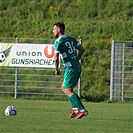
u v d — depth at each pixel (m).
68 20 72.38
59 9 75.69
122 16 73.06
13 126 29.52
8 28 71.44
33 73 59.31
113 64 55.59
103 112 41.28
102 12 74.19
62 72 59.00
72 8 75.81
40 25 71.06
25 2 78.38
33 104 47.97
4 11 76.25
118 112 41.62
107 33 67.94
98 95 56.84
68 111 40.88
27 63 54.09
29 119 33.78
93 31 68.50
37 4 77.31
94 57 63.72
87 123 32.25
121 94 56.06
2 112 37.97
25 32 70.12
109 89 59.09
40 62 53.91
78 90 55.31
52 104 48.66
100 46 65.38
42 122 32.12
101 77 61.03
